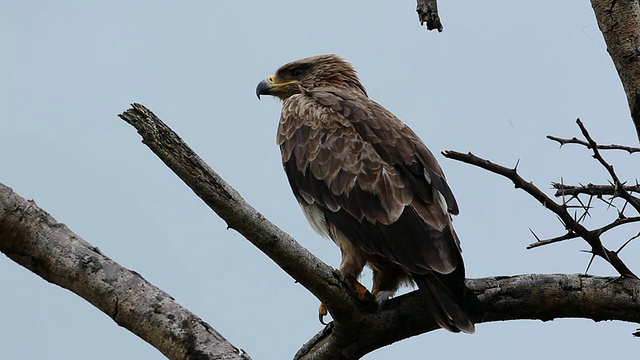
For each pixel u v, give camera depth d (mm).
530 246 10109
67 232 8367
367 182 13086
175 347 7980
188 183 8656
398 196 12648
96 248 8352
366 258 12992
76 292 8234
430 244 11883
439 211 12305
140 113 8203
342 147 13703
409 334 11211
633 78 9891
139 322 8086
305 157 14109
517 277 11008
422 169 12891
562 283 10820
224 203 8891
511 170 9711
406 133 13734
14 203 8203
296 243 9781
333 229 13539
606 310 10758
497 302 10938
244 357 7945
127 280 8180
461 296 10906
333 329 11070
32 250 8234
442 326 10758
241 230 9227
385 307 11031
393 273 12844
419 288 11328
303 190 14031
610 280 10734
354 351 11109
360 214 12953
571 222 9961
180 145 8430
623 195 9836
